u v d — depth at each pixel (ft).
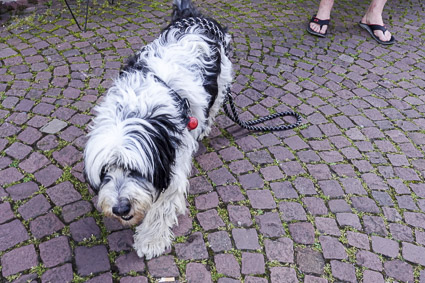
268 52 16.69
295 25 18.92
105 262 8.79
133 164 6.48
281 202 10.46
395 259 9.29
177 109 7.52
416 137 12.90
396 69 16.28
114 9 18.70
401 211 10.44
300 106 13.91
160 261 8.89
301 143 12.38
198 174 11.09
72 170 10.81
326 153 12.07
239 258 9.07
